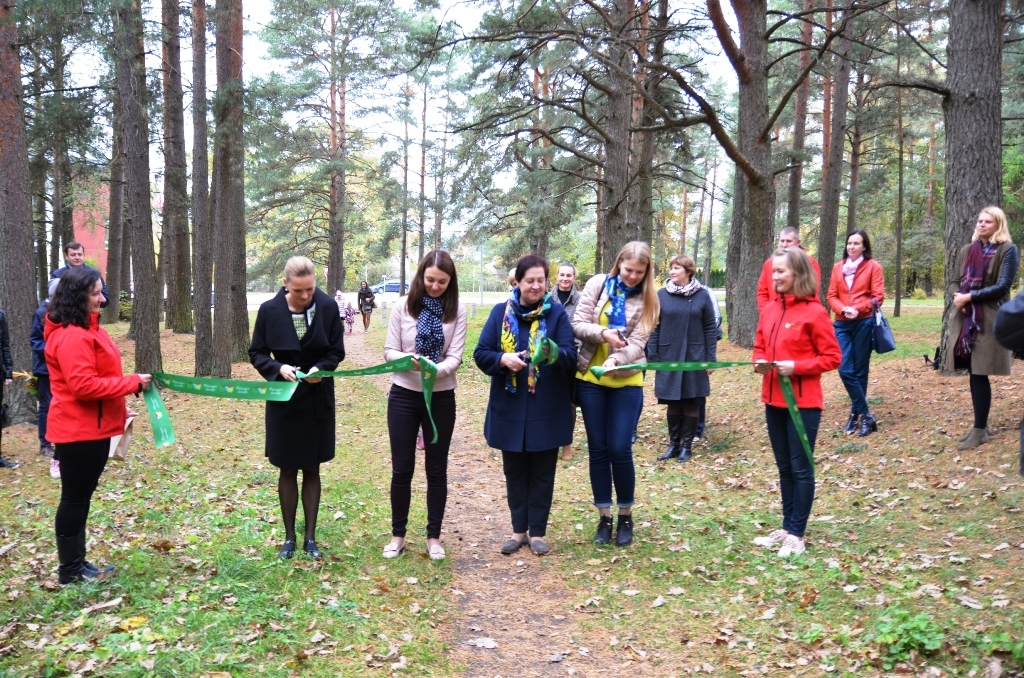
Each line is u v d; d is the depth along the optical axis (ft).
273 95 44.70
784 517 16.39
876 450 22.04
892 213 119.24
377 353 66.18
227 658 11.12
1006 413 22.74
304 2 84.69
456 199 65.51
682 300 24.23
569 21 40.32
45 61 53.26
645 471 23.86
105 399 13.79
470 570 16.21
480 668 12.05
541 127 53.11
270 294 192.44
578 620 13.78
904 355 42.11
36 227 81.41
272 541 16.71
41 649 11.32
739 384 35.04
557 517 19.57
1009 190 90.43
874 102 71.61
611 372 16.49
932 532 15.83
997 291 19.39
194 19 42.63
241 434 30.09
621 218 48.32
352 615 13.16
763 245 42.78
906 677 10.66
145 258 38.09
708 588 14.62
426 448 16.38
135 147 37.27
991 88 25.96
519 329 16.10
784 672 11.40
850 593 13.38
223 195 45.21
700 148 79.51
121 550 15.66
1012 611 11.85
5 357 23.22
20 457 24.41
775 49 71.61
